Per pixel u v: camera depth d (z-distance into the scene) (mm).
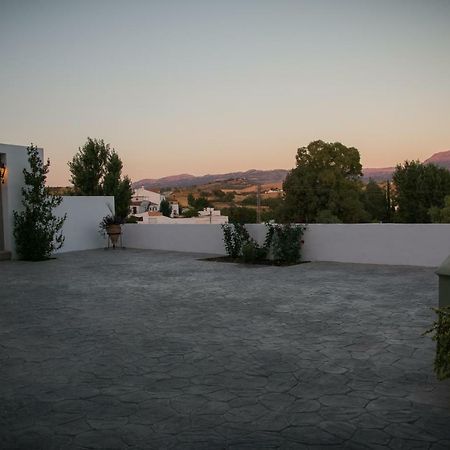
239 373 3832
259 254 12078
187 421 2934
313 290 7840
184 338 4977
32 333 5309
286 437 2691
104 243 17234
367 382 3576
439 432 2730
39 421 2977
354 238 11461
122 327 5527
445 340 3047
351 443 2607
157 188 90562
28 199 13641
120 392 3457
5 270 11258
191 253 14758
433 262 10352
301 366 3984
